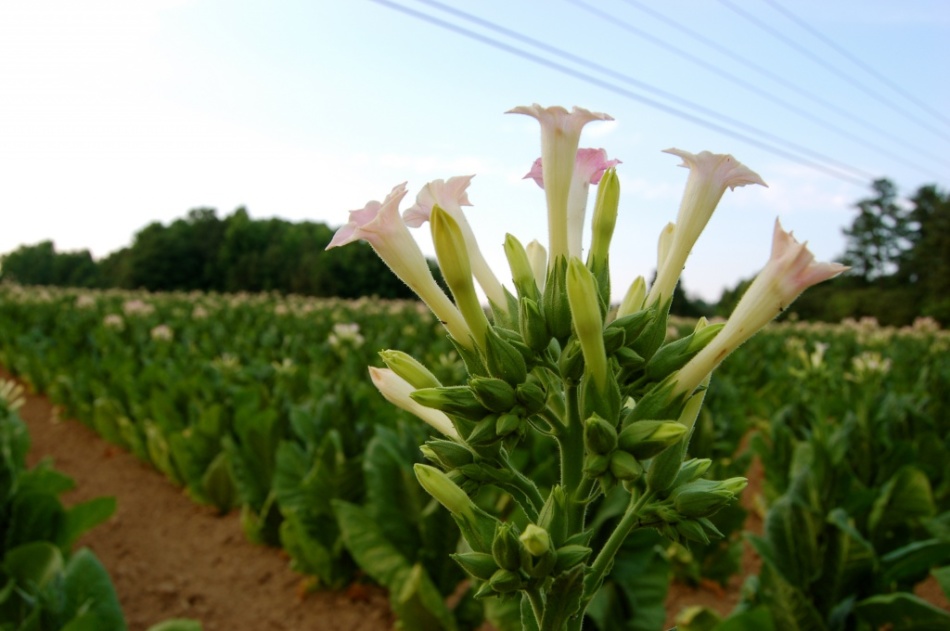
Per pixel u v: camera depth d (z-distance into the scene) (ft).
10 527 13.92
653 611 11.54
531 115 5.16
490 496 14.17
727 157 4.94
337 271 150.20
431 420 5.35
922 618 11.14
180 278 208.95
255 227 206.80
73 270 236.63
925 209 230.27
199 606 17.07
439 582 14.51
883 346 50.29
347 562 17.28
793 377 38.96
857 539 12.05
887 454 19.63
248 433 19.49
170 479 25.76
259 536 19.69
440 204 5.47
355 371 30.66
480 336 4.72
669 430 4.12
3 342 52.54
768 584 12.21
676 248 5.01
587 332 4.30
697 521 4.39
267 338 46.42
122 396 29.84
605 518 11.25
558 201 5.13
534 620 4.61
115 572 18.75
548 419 4.74
